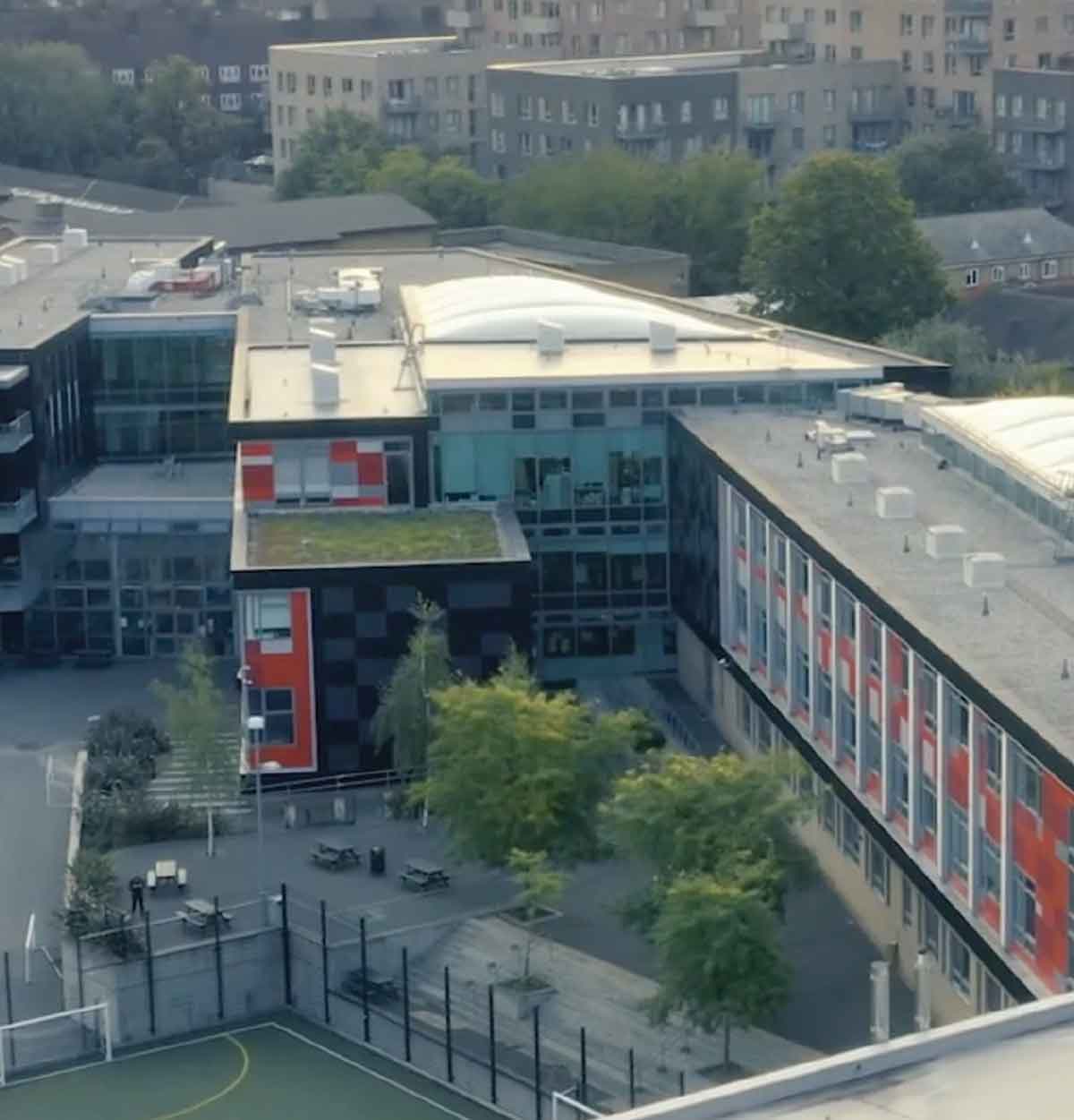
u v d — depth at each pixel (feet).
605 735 567.18
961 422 628.69
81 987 543.80
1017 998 457.68
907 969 522.47
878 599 520.42
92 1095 520.42
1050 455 590.55
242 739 654.94
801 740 581.94
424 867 580.71
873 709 538.47
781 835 521.24
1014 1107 305.32
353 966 550.36
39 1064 533.96
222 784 627.05
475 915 563.48
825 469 632.79
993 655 484.74
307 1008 554.05
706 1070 493.36
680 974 485.97
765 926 485.97
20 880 606.96
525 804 558.15
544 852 540.11
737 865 498.28
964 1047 318.86
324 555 643.86
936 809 499.51
